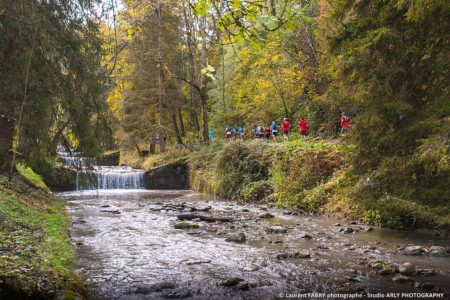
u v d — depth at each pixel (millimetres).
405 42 9797
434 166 8797
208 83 35438
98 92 12438
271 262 8391
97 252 9328
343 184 14008
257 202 18859
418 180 9836
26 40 9984
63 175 12781
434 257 8727
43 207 13797
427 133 9305
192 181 27938
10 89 10055
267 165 20203
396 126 10008
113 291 6695
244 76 30016
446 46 9141
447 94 9250
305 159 17688
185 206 17812
